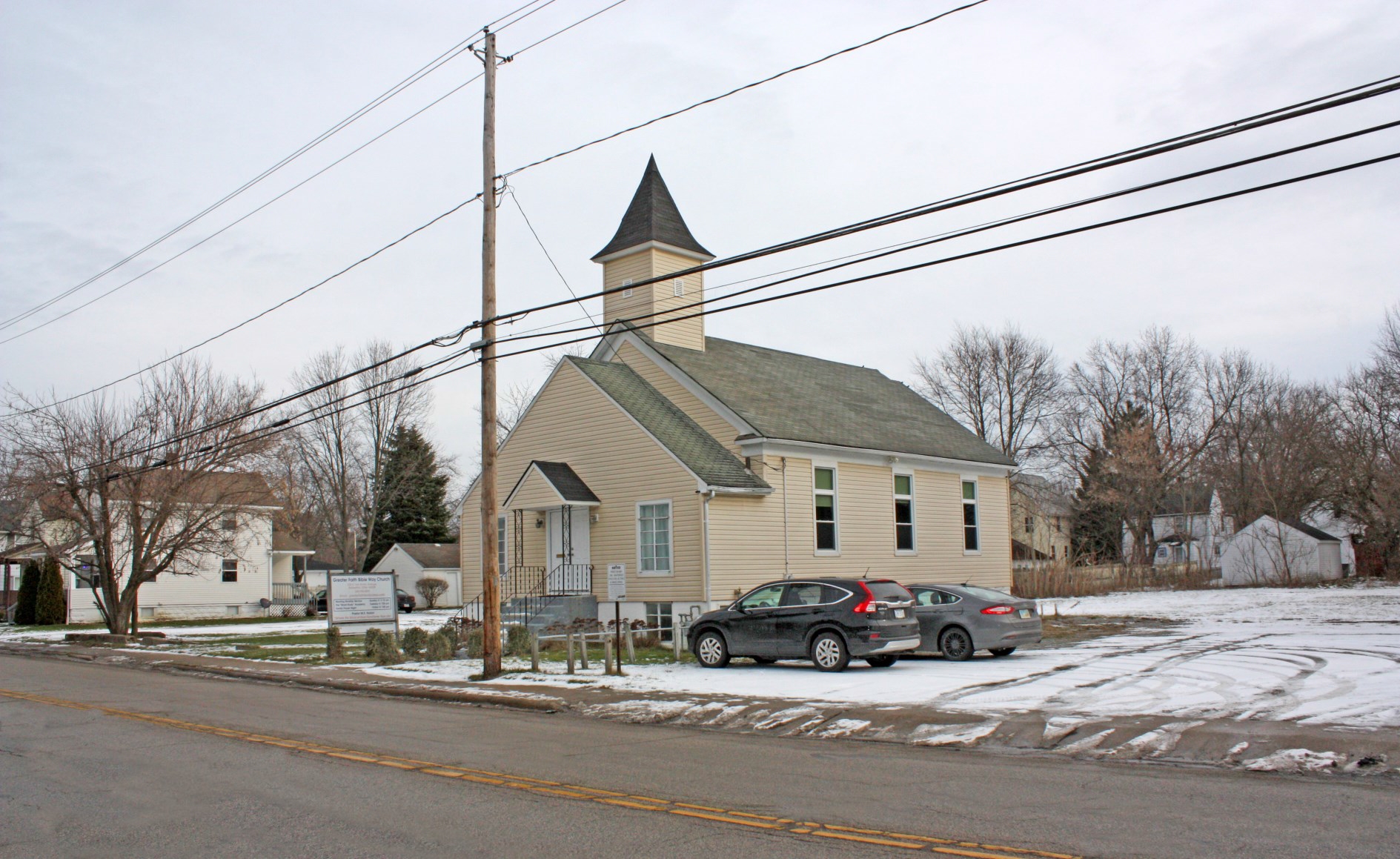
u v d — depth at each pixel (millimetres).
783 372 33250
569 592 27625
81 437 31703
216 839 7422
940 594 19969
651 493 26406
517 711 14992
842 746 11320
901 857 6539
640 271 31250
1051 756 10320
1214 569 56469
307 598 54531
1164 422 62031
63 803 8758
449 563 62000
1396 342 50031
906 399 37000
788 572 27094
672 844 6984
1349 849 6520
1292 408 57812
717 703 14117
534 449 29844
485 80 19453
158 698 16828
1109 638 23891
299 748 11398
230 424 31047
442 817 7906
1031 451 61344
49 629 40781
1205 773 9250
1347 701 12438
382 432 58125
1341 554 57406
